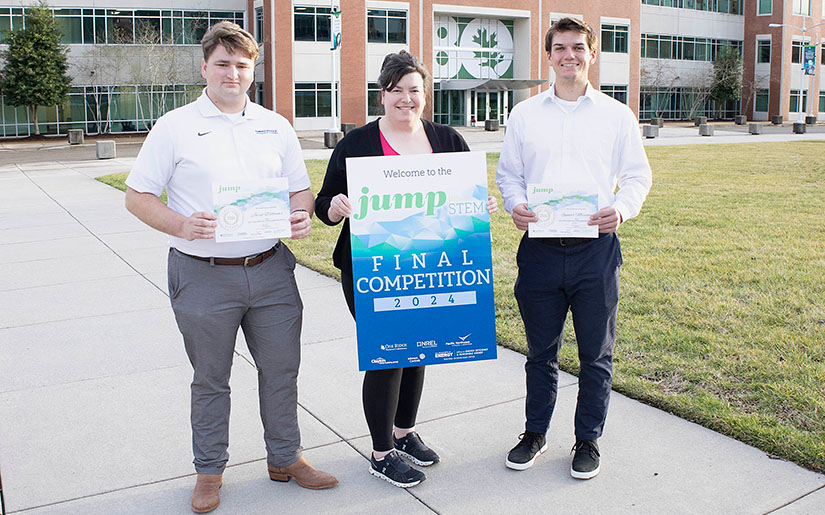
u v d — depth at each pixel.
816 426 3.92
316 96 41.59
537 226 3.53
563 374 4.97
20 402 4.63
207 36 3.26
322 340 5.83
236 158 3.33
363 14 42.00
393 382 3.56
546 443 3.92
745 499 3.33
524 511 3.30
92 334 6.02
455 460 3.81
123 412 4.47
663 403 4.34
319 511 3.34
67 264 8.67
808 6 62.09
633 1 52.62
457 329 3.56
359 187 3.46
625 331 5.64
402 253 3.50
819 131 42.47
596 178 3.68
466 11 45.81
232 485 3.59
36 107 39.78
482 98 47.09
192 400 3.40
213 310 3.31
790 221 10.34
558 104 3.67
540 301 3.70
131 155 27.30
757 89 61.91
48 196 15.06
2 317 6.54
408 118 3.50
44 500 3.45
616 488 3.48
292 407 3.54
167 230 3.19
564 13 49.50
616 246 3.69
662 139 33.31
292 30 40.44
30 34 38.44
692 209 11.58
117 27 41.75
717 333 5.51
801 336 5.34
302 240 9.84
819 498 3.31
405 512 3.32
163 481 3.63
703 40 60.44
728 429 3.98
